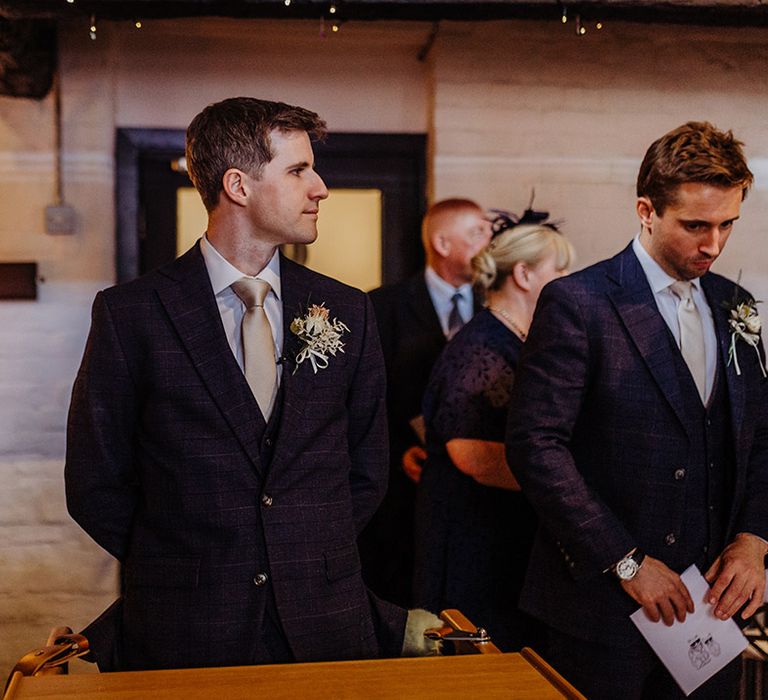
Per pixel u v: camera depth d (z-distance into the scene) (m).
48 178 4.16
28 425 4.13
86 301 4.19
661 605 2.51
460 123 4.25
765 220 4.01
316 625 2.20
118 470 2.25
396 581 4.14
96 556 4.12
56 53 4.12
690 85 4.15
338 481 2.30
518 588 3.08
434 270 4.15
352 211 4.45
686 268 2.55
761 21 3.29
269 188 2.22
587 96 4.22
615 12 3.23
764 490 2.65
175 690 1.68
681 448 2.56
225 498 2.18
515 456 2.61
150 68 4.25
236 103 2.25
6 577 4.09
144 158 4.29
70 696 1.66
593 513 2.51
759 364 2.70
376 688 1.69
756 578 2.55
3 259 4.15
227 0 3.15
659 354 2.56
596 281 2.62
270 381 2.25
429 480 3.18
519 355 2.90
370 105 4.37
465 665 1.81
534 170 4.25
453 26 4.13
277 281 2.33
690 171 2.45
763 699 3.30
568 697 1.65
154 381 2.19
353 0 3.15
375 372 2.43
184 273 2.27
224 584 2.16
